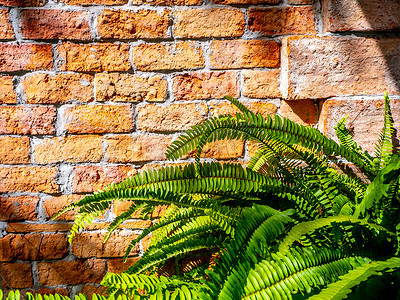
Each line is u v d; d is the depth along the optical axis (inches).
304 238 74.5
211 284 66.9
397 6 82.4
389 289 70.6
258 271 67.7
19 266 86.3
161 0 83.9
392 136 83.7
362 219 71.1
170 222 79.3
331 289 66.6
